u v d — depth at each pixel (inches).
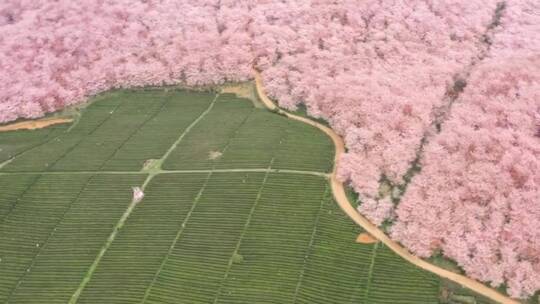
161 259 3440.0
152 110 4854.8
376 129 4072.3
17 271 3447.3
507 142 3823.8
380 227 3572.8
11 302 3257.9
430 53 4815.5
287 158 4111.7
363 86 4407.0
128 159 4271.7
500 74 4407.0
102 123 4731.8
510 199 3491.6
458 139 3900.1
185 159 4212.6
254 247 3467.0
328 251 3422.7
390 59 4729.3
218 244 3506.4
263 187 3882.9
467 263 3262.8
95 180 4097.0
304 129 4404.5
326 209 3695.9
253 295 3181.6
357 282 3243.1
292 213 3676.2
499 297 3149.6
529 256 3255.4
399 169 3806.6
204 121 4628.4
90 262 3467.0
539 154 3757.4
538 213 3403.1
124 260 3457.2
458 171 3693.4
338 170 3880.4
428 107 4202.8
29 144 4566.9
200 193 3887.8
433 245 3388.3
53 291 3299.7
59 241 3627.0
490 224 3390.7
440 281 3240.7
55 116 4881.9
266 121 4537.4
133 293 3245.6
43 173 4200.3
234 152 4220.0
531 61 4579.2
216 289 3235.7
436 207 3506.4
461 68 4611.2
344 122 4244.6
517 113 4050.2
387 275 3277.6
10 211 3878.0
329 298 3159.5
